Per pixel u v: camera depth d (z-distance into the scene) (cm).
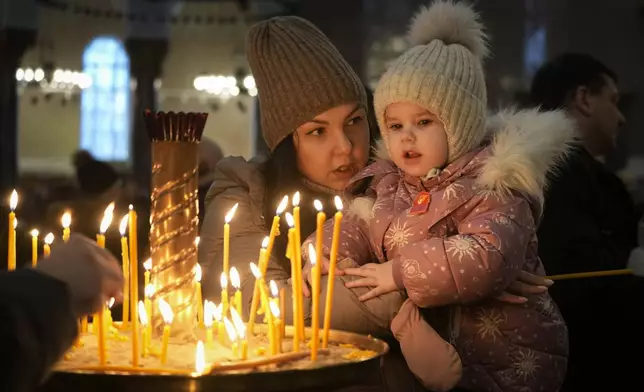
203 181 389
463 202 192
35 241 167
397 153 203
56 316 120
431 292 177
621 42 1399
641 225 296
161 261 158
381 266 184
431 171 200
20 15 1084
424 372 174
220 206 226
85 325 175
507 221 186
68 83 1566
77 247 136
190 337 160
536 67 1441
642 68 1384
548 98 351
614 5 1403
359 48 1410
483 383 193
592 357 270
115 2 1572
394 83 200
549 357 197
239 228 223
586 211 286
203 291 215
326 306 155
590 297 269
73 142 1964
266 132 235
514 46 1445
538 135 196
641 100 1345
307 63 227
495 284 179
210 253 221
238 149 1978
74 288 131
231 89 1493
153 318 159
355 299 180
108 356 149
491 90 1420
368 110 246
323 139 228
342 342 164
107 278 136
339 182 230
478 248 179
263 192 227
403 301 181
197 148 159
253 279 203
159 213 158
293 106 226
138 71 1555
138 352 147
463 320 195
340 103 226
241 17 1795
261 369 137
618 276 271
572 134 202
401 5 1437
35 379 117
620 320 269
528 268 199
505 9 1445
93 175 628
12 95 1115
